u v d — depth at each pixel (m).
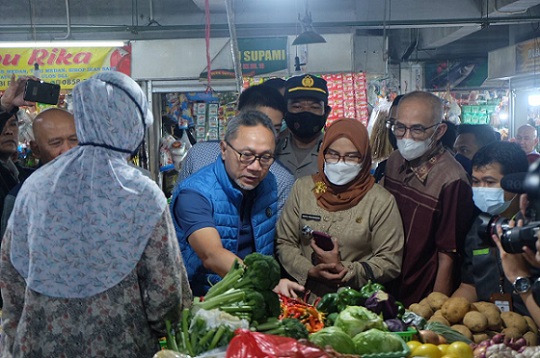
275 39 8.70
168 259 2.37
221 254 3.18
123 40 8.73
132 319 2.35
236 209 3.41
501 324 3.30
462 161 4.95
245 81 8.61
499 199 3.37
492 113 14.83
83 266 2.32
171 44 8.66
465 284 3.66
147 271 2.36
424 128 3.64
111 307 2.32
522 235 2.54
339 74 8.36
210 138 8.76
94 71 8.58
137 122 2.44
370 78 9.25
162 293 2.37
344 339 2.60
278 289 3.21
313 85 4.32
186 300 2.56
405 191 3.79
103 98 2.37
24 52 8.51
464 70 16.69
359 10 10.62
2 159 4.44
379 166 4.43
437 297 3.47
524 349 2.89
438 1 10.62
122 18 9.41
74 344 2.31
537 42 10.92
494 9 10.53
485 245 2.91
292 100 4.34
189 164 4.16
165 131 8.76
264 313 2.69
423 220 3.68
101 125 2.37
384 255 3.57
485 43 16.95
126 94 2.41
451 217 3.64
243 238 3.47
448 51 16.94
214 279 3.38
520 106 12.06
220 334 2.45
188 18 9.42
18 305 2.44
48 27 9.27
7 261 2.42
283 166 3.94
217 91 8.73
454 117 13.02
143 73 8.66
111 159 2.38
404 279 3.73
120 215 2.33
